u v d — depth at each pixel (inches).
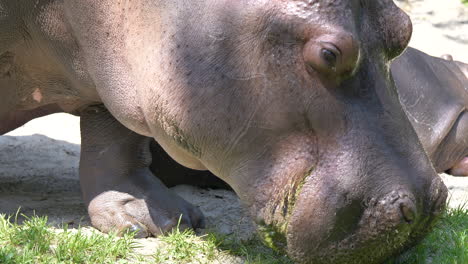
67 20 257.4
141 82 233.6
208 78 218.2
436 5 665.6
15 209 302.8
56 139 425.4
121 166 296.7
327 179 206.7
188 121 222.8
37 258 238.5
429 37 577.9
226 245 268.2
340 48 201.8
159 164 344.2
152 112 231.9
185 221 283.0
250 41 212.8
